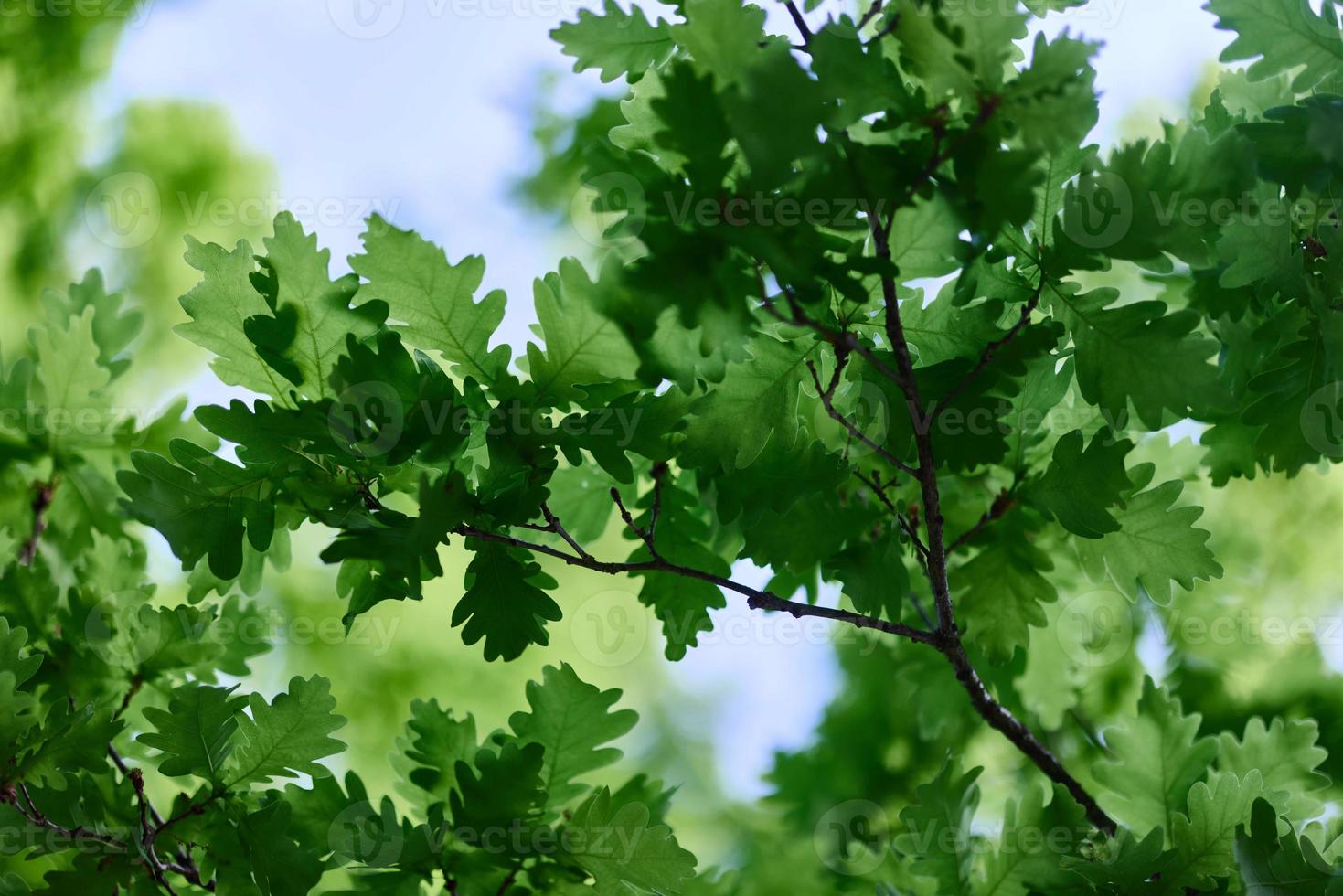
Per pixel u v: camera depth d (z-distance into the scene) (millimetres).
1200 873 2789
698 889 2984
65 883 2779
